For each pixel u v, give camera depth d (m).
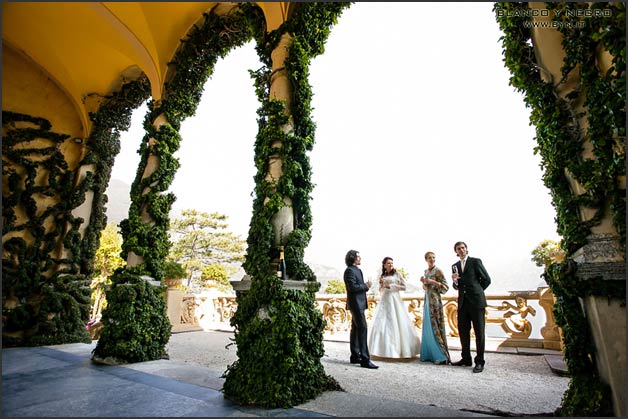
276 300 3.64
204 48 7.20
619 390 2.36
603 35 2.48
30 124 8.52
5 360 5.70
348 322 8.60
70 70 8.70
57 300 7.83
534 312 6.34
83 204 8.88
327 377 3.80
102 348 5.58
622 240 2.51
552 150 2.98
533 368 4.86
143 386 4.07
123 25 7.07
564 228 2.89
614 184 2.58
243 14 5.49
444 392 3.74
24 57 8.65
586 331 2.68
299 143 4.32
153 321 5.88
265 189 4.12
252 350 3.54
